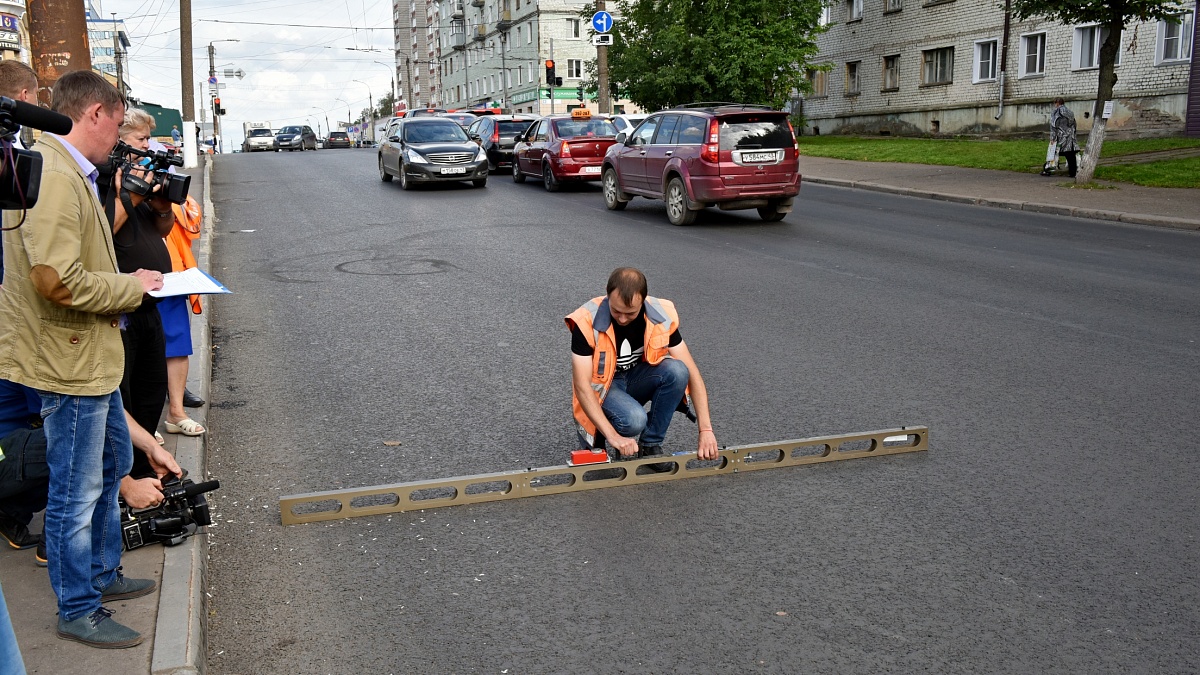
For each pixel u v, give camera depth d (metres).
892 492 4.53
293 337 7.64
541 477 4.59
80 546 3.00
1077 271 10.00
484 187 20.44
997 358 6.76
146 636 3.09
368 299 9.02
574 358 4.59
